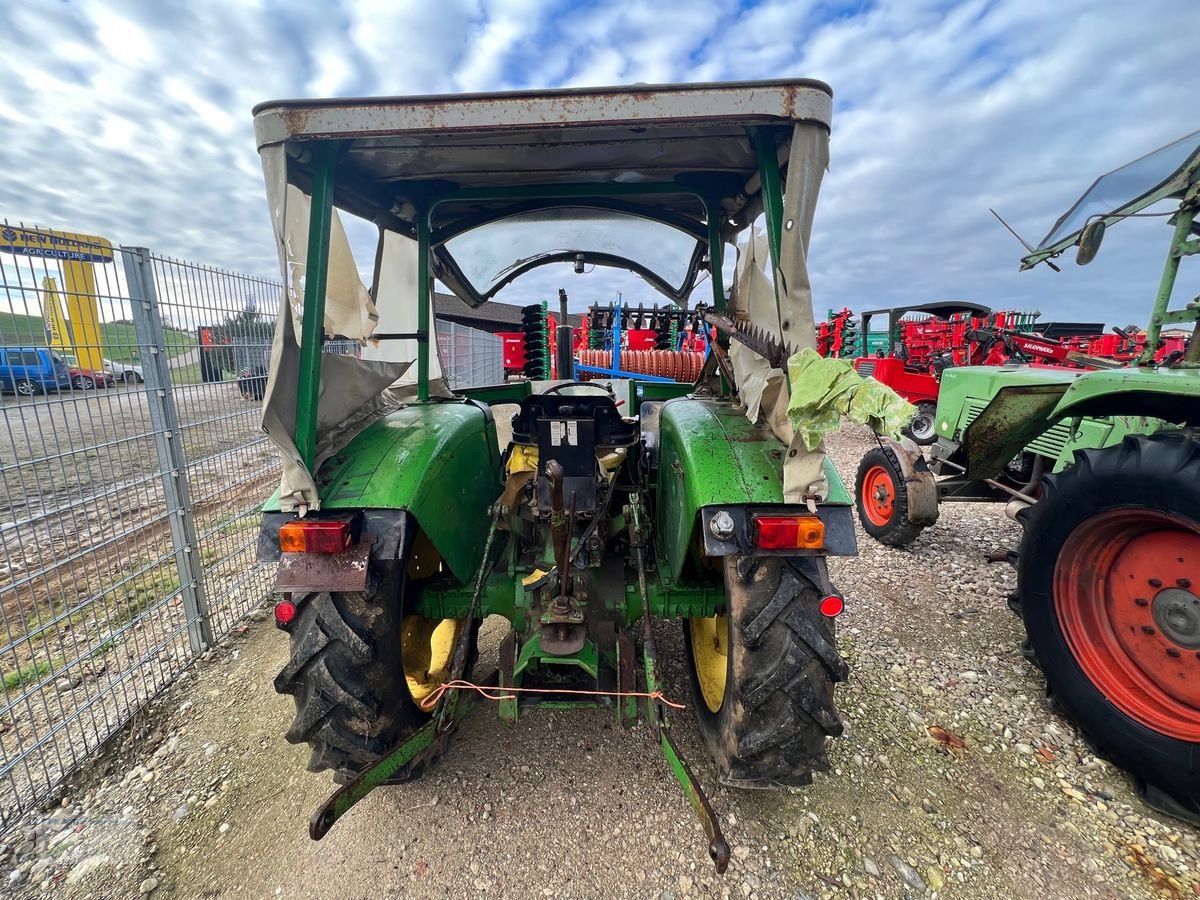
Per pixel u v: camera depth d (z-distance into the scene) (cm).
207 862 175
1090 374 245
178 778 207
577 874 169
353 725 166
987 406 331
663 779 203
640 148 186
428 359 266
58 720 234
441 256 286
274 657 281
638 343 474
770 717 162
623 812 190
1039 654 235
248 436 332
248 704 246
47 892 167
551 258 325
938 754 216
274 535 170
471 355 906
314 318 159
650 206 266
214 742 224
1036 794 200
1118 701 206
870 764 211
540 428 199
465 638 184
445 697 168
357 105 141
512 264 324
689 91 139
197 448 295
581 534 203
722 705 186
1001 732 228
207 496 328
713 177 231
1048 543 230
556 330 376
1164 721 193
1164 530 200
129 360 254
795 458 156
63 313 222
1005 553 386
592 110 140
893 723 232
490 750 217
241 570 354
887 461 407
